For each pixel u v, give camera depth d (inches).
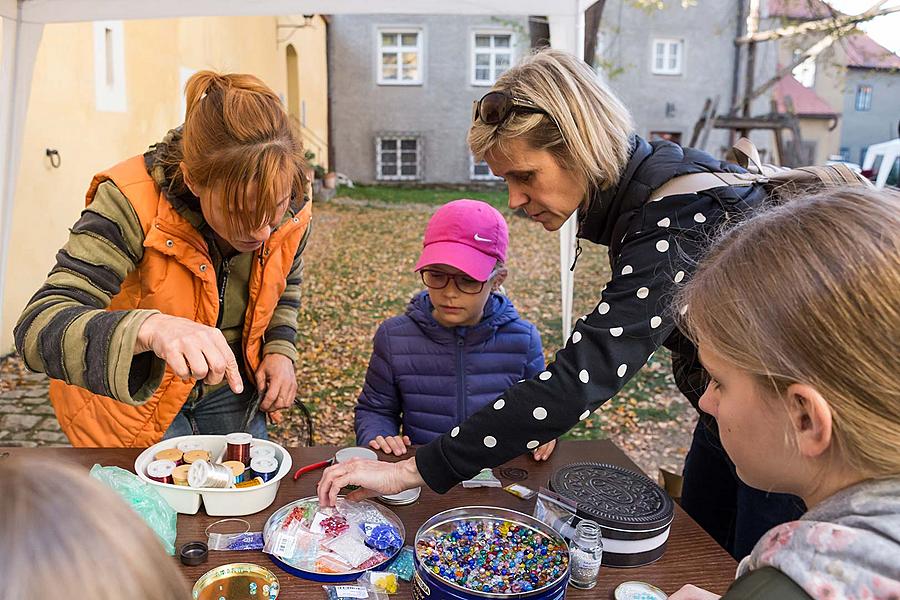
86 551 16.6
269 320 71.4
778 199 47.9
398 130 624.1
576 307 233.5
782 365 25.3
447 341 77.3
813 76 600.7
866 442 24.1
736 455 29.1
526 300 241.0
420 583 42.3
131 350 48.8
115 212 59.1
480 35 615.5
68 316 51.4
